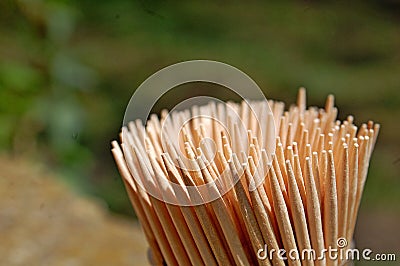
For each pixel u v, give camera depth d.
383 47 0.79
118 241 0.26
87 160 0.44
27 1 0.41
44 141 0.43
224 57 0.78
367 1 0.84
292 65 0.77
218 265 0.15
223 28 0.86
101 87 0.67
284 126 0.17
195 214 0.15
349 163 0.16
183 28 0.84
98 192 0.52
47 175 0.31
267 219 0.15
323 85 0.73
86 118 0.51
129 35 0.77
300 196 0.15
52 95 0.43
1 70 0.42
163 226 0.16
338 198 0.16
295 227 0.15
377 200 0.53
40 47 0.42
